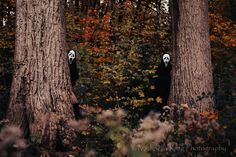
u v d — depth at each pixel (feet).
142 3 55.31
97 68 33.88
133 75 32.07
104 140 16.49
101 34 39.99
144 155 11.45
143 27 44.21
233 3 55.21
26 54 19.40
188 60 24.89
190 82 24.57
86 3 61.16
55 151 17.60
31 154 15.83
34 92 19.11
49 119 18.34
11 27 41.04
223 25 43.47
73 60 26.11
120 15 46.91
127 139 12.42
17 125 18.97
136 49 35.88
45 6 19.63
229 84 20.38
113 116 12.95
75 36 40.63
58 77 19.49
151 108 30.07
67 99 19.60
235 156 14.40
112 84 32.19
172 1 26.12
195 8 25.30
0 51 38.17
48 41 19.51
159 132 12.55
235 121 15.48
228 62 27.09
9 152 13.10
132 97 30.04
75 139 17.94
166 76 29.73
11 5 41.88
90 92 31.71
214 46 39.78
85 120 16.84
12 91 19.45
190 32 25.13
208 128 14.60
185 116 16.61
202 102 22.84
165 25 46.68
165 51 40.52
